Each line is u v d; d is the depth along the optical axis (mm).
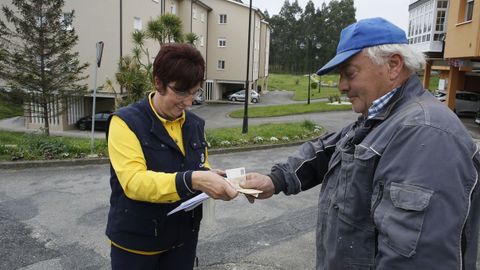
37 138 9297
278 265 3873
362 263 1486
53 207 5512
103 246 4270
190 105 1927
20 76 18984
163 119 1937
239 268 3799
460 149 1260
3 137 13328
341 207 1558
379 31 1510
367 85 1548
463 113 20953
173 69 1799
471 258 1355
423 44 21266
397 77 1527
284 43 97250
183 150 2020
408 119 1366
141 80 10727
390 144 1367
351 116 23609
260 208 5609
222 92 43844
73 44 19938
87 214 5250
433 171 1236
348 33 1602
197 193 1987
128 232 1950
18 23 18859
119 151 1829
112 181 1977
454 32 15859
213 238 4520
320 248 1757
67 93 20422
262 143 11570
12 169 7680
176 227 2025
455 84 17891
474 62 16234
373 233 1465
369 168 1446
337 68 1646
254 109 30312
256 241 4457
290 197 6152
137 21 27359
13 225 4816
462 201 1225
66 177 7180
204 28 40438
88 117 25125
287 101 42531
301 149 2201
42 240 4398
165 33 11109
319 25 89312
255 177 2045
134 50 11500
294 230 4816
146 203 1907
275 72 97500
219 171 2107
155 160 1884
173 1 33625
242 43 41312
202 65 1896
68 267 3799
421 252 1208
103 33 25469
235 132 13492
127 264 2006
